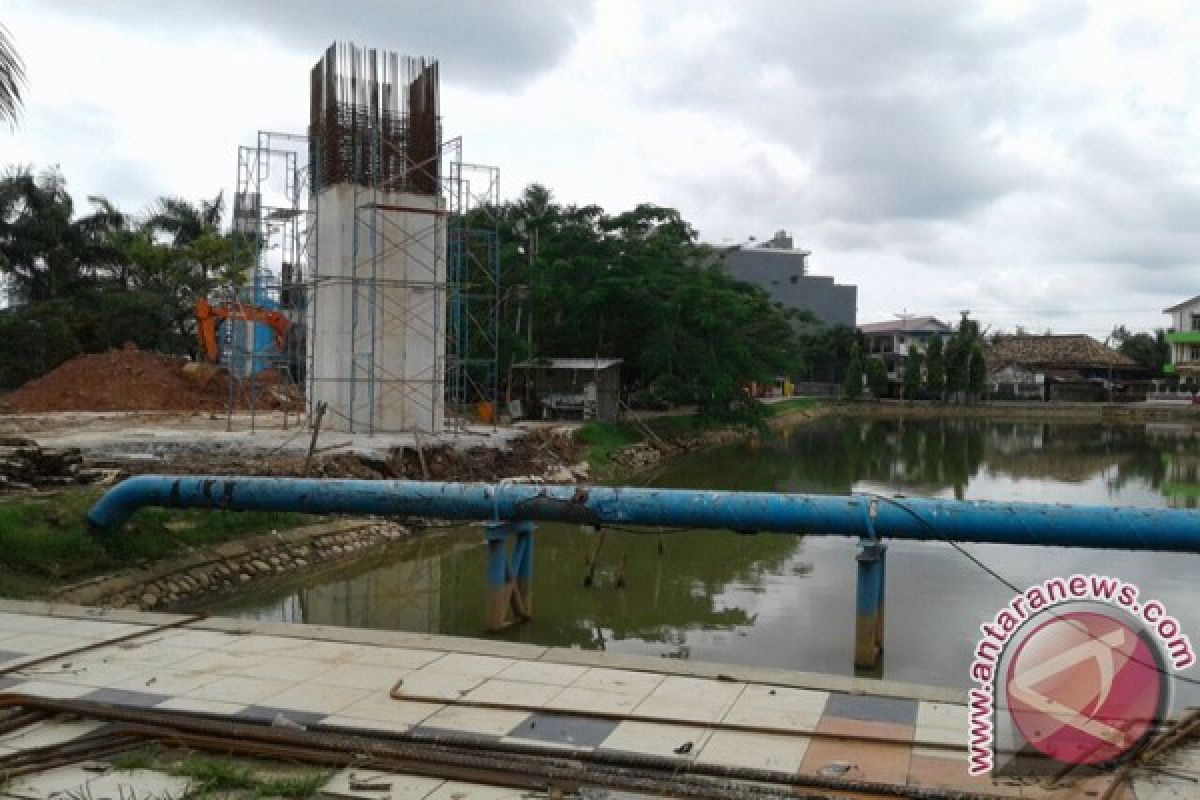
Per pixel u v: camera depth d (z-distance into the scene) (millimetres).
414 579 18266
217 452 22844
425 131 29484
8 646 10500
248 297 39656
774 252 105688
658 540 21875
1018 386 89812
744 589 17453
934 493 31328
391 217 28703
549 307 46219
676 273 46750
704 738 7949
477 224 44656
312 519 20406
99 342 46125
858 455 45188
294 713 8430
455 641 10789
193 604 15812
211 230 55750
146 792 6855
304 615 15703
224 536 17969
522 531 15047
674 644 14125
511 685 9250
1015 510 12492
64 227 46844
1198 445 50969
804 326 98438
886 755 7578
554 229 46719
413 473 24688
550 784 6996
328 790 6930
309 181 30031
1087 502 29016
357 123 28578
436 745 7703
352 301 27859
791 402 77562
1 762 7148
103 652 10289
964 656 13508
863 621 13000
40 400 38344
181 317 50500
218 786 6957
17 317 43750
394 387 28844
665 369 45406
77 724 8148
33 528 15148
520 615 15234
